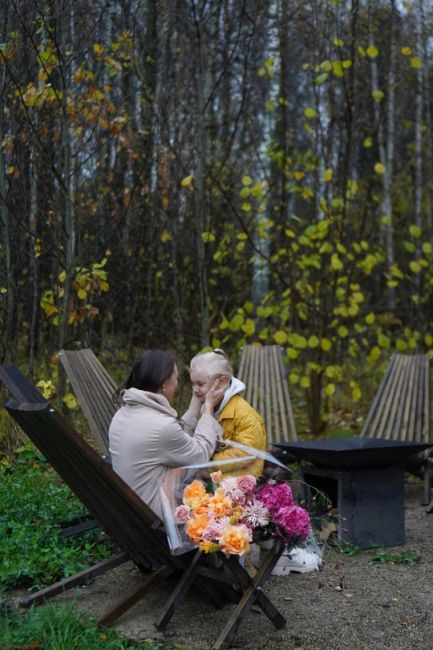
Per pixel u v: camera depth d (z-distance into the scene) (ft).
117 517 10.63
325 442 15.35
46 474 18.54
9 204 20.98
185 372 25.34
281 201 26.45
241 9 23.95
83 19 21.61
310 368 25.52
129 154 23.98
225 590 10.91
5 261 21.48
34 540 13.21
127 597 10.57
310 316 26.20
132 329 25.04
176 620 10.76
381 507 14.57
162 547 10.50
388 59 30.71
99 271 21.94
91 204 24.31
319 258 26.04
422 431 20.10
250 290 28.50
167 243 26.81
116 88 25.22
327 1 26.03
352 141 28.60
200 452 11.19
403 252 38.27
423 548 14.48
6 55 20.58
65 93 20.52
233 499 9.75
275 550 10.26
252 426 12.57
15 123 21.94
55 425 9.22
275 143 26.40
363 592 12.01
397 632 10.41
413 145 37.40
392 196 40.14
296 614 11.03
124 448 11.05
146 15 24.57
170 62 25.75
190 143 24.88
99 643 9.53
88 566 12.74
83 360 18.49
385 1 30.09
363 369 31.55
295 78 33.68
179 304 25.32
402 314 34.68
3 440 20.13
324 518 13.48
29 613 10.14
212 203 25.96
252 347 21.79
